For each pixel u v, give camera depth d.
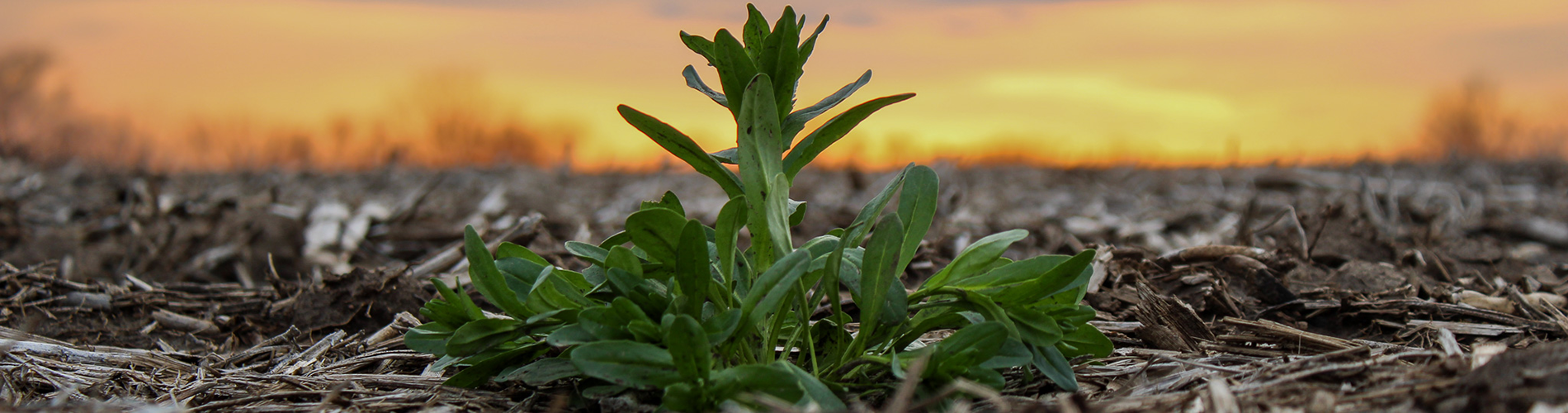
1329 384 1.88
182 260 4.95
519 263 2.04
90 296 3.50
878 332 2.04
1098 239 5.26
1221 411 1.69
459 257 4.01
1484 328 2.71
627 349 1.71
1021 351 1.89
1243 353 2.44
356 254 5.22
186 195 7.09
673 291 1.95
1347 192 7.46
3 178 8.68
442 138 24.95
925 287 2.02
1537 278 3.68
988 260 1.95
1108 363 2.35
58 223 5.95
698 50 1.98
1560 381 1.55
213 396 2.23
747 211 1.85
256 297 3.59
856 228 1.87
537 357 2.15
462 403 2.09
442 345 2.03
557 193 8.75
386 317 3.18
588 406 2.02
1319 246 3.81
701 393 1.72
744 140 1.83
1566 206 7.26
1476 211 6.76
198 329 3.30
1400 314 2.87
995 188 9.25
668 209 1.74
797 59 1.93
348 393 2.20
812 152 1.96
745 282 2.00
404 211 6.33
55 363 2.48
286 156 18.23
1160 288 3.22
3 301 3.44
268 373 2.49
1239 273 3.29
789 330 2.19
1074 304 2.08
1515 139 19.48
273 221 5.31
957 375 1.81
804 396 1.73
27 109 14.96
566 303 1.97
